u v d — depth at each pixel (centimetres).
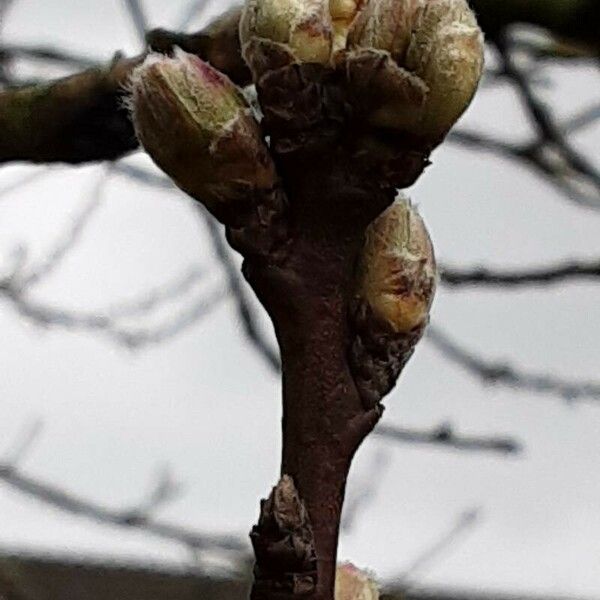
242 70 28
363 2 17
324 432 17
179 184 17
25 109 29
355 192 17
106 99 28
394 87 17
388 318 17
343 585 18
